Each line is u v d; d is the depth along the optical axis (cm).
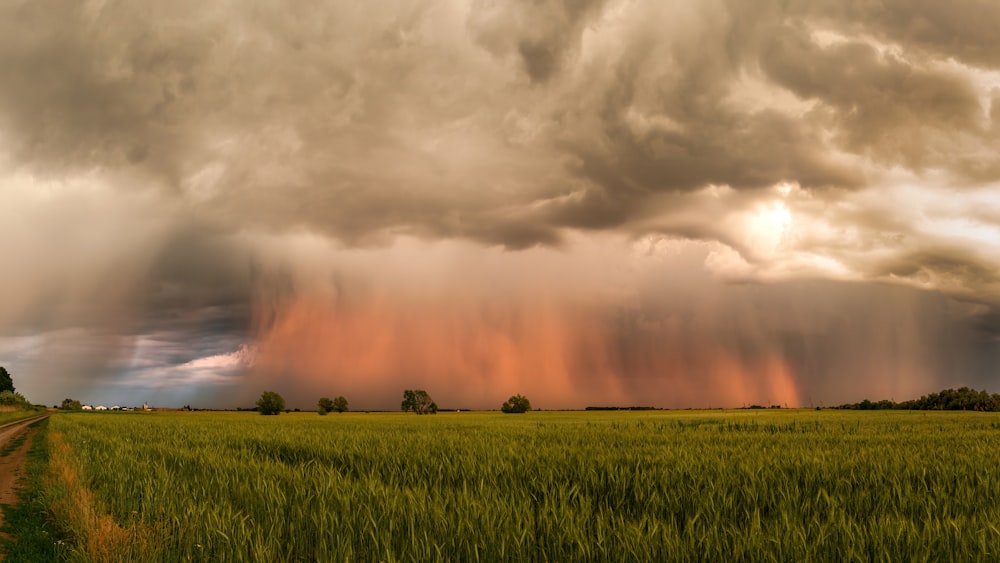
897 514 983
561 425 5056
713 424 4966
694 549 798
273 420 7400
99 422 5728
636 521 964
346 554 836
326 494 1191
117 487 1347
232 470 1587
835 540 825
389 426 5006
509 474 1485
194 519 981
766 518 1034
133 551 867
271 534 909
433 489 1232
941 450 2100
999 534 810
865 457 1759
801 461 1634
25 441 3397
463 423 5953
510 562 826
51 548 1010
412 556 832
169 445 2625
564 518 929
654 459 1709
